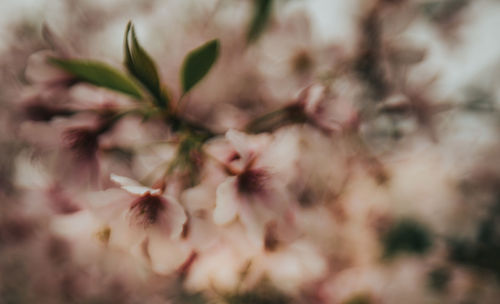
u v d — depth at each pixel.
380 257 0.51
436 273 0.56
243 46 0.50
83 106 0.34
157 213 0.32
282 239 0.34
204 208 0.32
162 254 0.32
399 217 0.54
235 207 0.32
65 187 0.34
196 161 0.32
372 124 0.41
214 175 0.32
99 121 0.34
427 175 0.56
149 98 0.33
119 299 0.49
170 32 0.59
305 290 0.40
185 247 0.32
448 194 0.59
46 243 0.46
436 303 0.52
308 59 0.43
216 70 0.55
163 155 0.34
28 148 0.38
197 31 0.58
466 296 0.55
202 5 0.58
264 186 0.33
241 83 0.54
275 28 0.45
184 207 0.32
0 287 0.59
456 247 0.61
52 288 0.53
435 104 0.43
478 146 0.60
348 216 0.48
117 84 0.32
